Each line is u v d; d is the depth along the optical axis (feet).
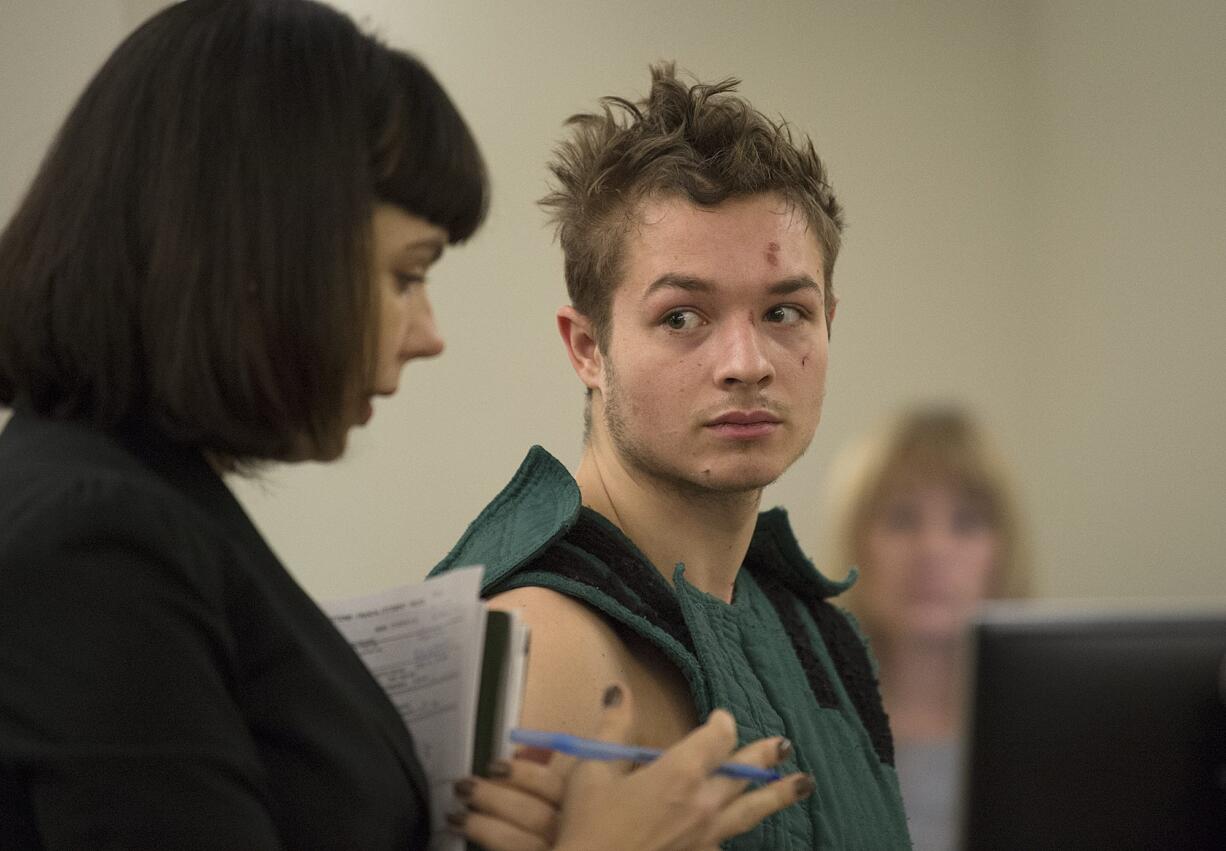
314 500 28.91
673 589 10.34
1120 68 33.76
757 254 9.97
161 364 6.89
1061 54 34.30
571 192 10.74
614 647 9.59
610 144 10.44
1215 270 32.22
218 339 6.89
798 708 10.62
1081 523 34.30
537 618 9.37
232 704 6.81
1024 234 34.63
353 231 7.21
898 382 33.60
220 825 6.43
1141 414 33.53
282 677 7.11
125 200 6.96
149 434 7.18
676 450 10.05
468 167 7.82
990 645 8.38
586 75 30.53
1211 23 32.50
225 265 6.91
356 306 7.25
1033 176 34.63
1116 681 8.30
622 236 10.21
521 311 29.96
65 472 6.61
